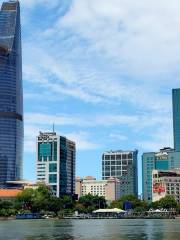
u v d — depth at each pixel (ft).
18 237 423.23
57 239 396.78
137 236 432.25
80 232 503.20
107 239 396.16
